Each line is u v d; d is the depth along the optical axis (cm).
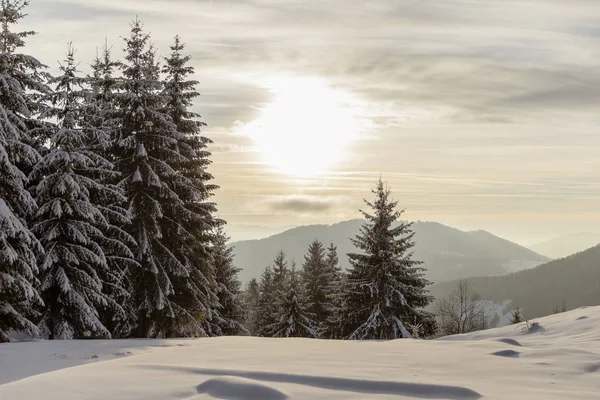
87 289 1906
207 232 2503
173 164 2441
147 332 2331
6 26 1830
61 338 1820
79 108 1950
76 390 468
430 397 475
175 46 2570
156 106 2414
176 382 503
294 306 4034
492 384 534
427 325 2786
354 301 2870
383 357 731
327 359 696
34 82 1866
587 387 529
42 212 1816
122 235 2112
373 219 2902
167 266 2264
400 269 2817
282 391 464
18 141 1672
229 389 468
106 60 2380
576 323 1169
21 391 462
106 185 2081
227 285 4081
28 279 1731
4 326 1705
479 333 1330
